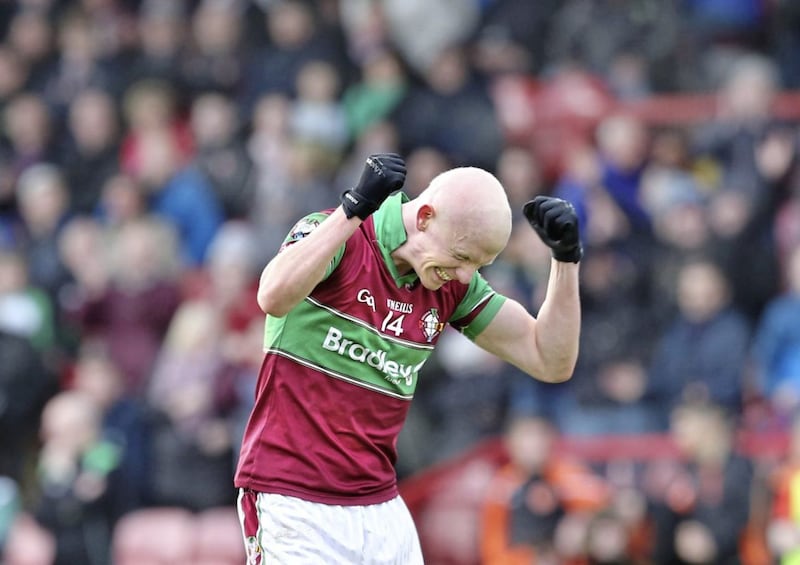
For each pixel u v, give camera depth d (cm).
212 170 5419
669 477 3875
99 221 5694
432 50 5919
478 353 4416
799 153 4981
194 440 4169
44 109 6147
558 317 2081
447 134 5262
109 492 4138
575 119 5297
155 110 5853
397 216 1995
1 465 4741
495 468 3975
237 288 4641
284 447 1998
